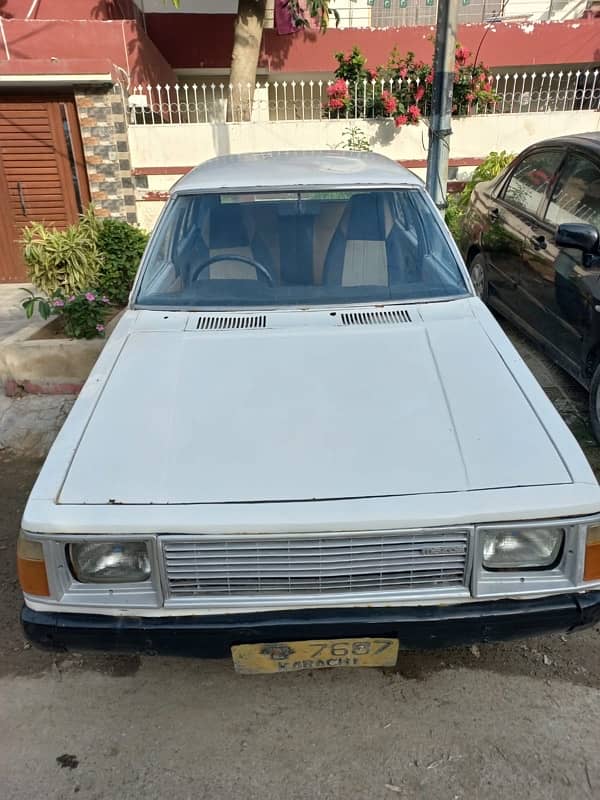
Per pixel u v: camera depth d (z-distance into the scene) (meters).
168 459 2.01
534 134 8.17
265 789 2.00
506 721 2.21
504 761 2.07
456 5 5.20
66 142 7.41
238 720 2.24
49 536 1.84
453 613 1.88
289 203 3.14
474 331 2.66
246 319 2.81
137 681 2.41
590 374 3.79
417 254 3.09
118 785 2.03
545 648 2.51
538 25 10.32
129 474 1.96
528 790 1.98
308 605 1.87
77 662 2.50
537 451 2.01
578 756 2.08
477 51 9.45
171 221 3.17
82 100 7.11
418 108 7.98
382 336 2.63
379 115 8.14
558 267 3.99
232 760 2.10
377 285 2.99
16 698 2.34
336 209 3.13
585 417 4.06
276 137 7.92
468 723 2.21
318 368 2.42
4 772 2.07
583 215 3.94
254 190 3.17
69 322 4.52
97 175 7.45
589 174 4.01
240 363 2.47
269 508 1.83
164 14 10.16
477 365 2.42
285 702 2.31
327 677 2.41
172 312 2.91
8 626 2.66
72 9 8.97
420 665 2.45
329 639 1.90
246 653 1.93
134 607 1.89
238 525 1.81
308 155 3.76
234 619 1.88
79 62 6.78
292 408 2.21
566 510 1.84
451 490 1.88
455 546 1.85
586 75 8.21
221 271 3.04
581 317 3.74
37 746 2.16
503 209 4.98
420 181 3.32
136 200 7.92
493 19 10.84
